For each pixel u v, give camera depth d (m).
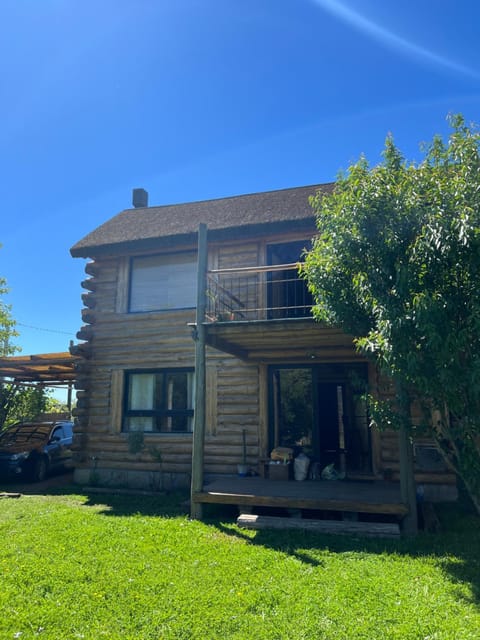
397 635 3.55
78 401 11.78
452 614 3.92
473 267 4.71
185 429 11.04
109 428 11.54
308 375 10.49
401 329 4.88
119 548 5.72
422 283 5.03
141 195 15.77
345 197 5.87
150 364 11.47
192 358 11.16
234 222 10.95
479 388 4.43
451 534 6.51
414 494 6.59
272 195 12.66
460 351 4.80
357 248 5.73
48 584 4.55
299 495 7.30
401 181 5.77
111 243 11.78
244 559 5.32
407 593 4.36
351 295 6.18
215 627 3.71
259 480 9.22
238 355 9.45
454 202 4.96
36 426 13.94
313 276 6.41
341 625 3.72
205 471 10.48
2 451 12.39
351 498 7.02
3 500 9.33
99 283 12.34
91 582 4.62
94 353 12.04
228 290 11.00
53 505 8.66
